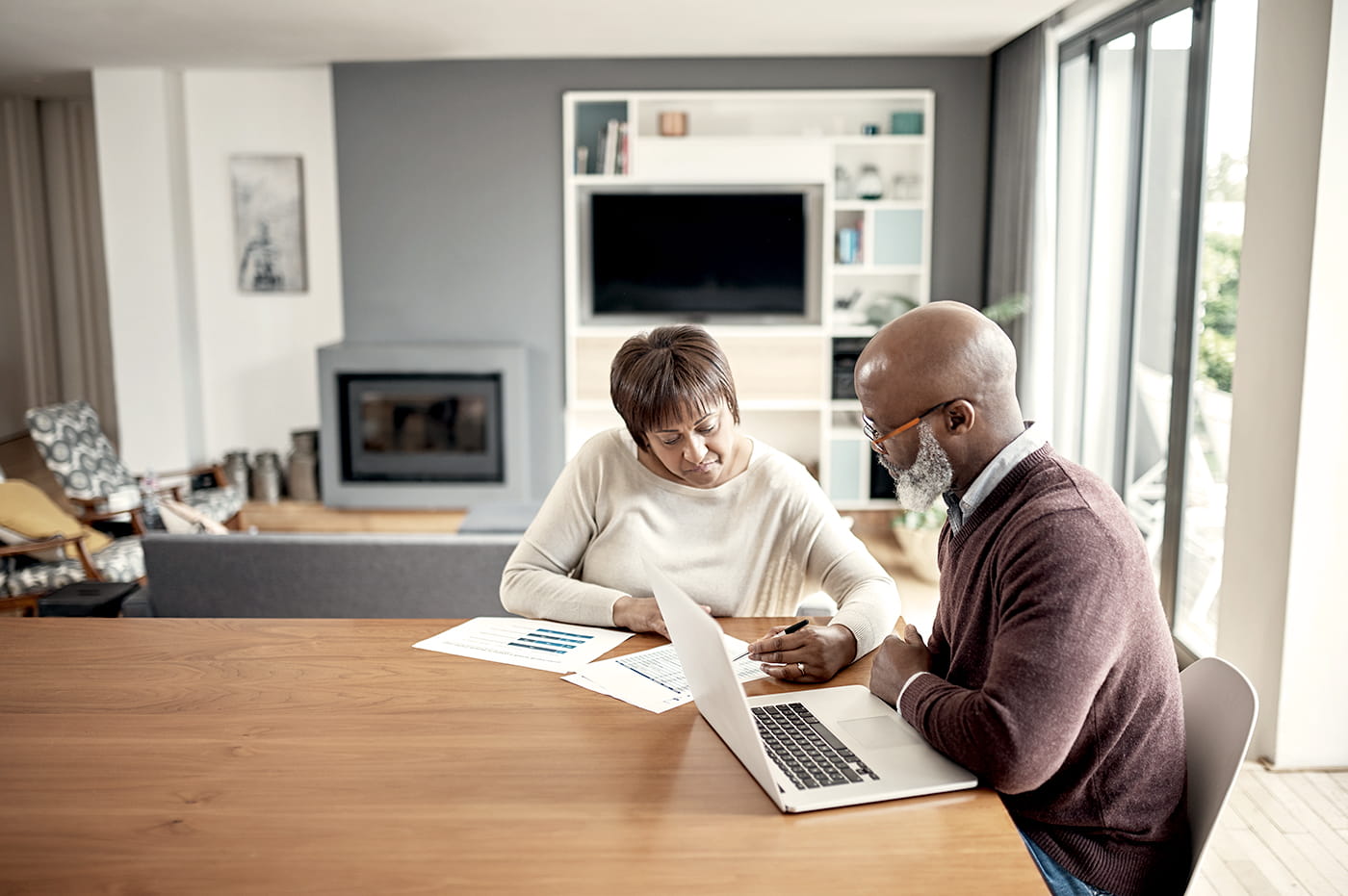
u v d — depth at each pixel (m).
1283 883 2.43
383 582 3.02
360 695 1.62
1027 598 1.27
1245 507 3.06
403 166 6.08
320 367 6.05
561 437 6.31
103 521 5.03
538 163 6.05
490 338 6.22
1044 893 1.11
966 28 5.09
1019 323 5.20
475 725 1.51
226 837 1.22
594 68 5.94
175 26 5.07
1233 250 3.44
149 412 6.50
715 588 2.05
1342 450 2.80
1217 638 3.22
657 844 1.20
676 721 1.52
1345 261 2.71
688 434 1.87
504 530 4.38
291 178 6.56
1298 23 2.77
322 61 6.01
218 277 6.66
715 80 5.92
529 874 1.14
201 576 3.02
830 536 2.03
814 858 1.17
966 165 5.95
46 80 6.83
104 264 8.38
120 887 1.13
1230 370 3.46
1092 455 4.70
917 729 1.40
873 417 1.44
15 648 1.83
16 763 1.40
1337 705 2.94
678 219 6.07
